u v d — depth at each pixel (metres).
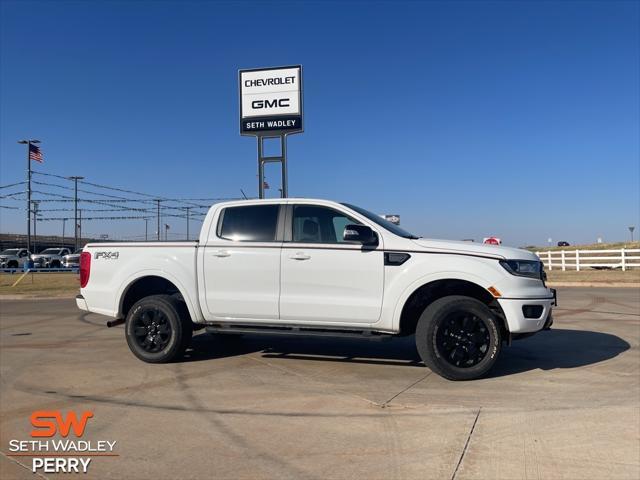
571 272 29.69
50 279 28.92
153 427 4.79
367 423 4.81
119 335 9.59
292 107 19.55
